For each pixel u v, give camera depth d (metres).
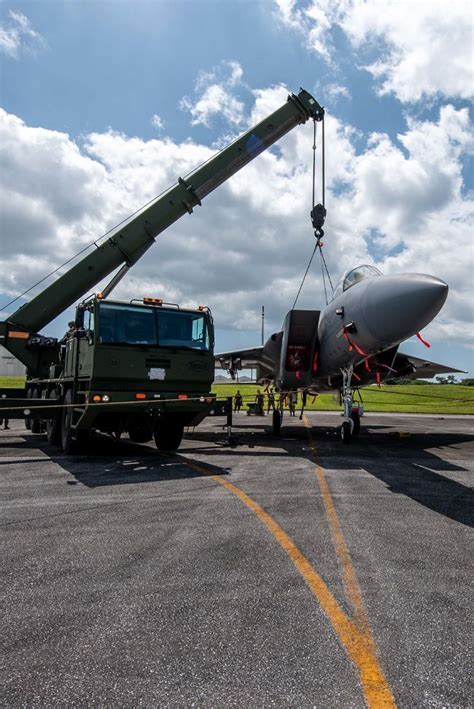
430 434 16.77
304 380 14.05
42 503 5.82
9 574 3.57
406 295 9.31
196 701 2.08
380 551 4.12
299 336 13.66
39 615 2.91
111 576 3.53
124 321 9.41
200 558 3.92
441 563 3.84
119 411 9.10
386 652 2.50
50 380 11.54
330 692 2.15
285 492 6.53
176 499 6.05
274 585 3.38
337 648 2.53
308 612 2.96
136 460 9.45
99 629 2.73
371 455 10.56
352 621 2.84
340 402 14.95
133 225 14.07
